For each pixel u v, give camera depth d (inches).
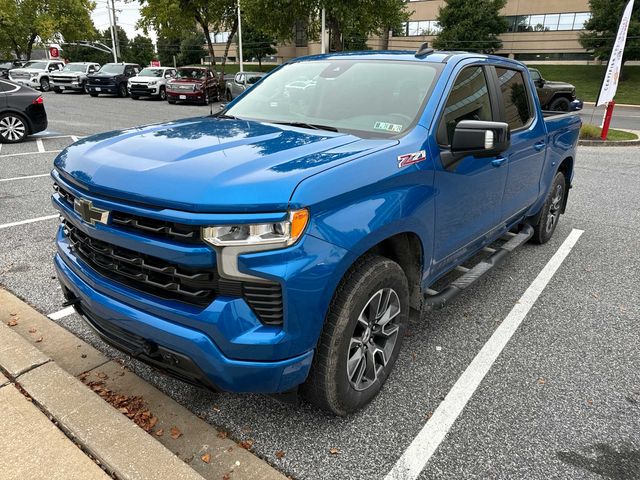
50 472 88.5
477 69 144.6
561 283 183.9
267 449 99.8
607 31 1643.7
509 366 130.9
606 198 309.7
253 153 96.7
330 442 102.0
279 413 110.1
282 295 83.6
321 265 86.2
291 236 82.5
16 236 209.8
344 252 89.5
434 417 110.3
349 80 137.3
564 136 206.7
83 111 746.2
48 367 116.4
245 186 82.5
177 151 98.5
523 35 1902.1
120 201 89.9
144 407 109.7
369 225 94.6
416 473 94.9
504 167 151.2
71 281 106.0
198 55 2566.4
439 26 1877.5
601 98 539.2
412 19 1957.4
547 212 211.6
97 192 93.0
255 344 83.8
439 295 133.3
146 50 2906.0
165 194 84.0
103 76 1027.9
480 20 1760.6
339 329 95.2
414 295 122.3
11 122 438.9
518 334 147.3
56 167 110.3
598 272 194.7
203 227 81.4
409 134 113.8
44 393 107.9
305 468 95.3
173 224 84.2
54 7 1670.8
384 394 117.6
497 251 170.4
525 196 178.9
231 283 83.6
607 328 152.0
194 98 909.2
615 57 521.0
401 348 131.1
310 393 99.3
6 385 110.8
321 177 87.3
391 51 152.6
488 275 189.3
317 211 86.0
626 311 163.2
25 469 88.9
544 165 190.2
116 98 1048.8
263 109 141.9
